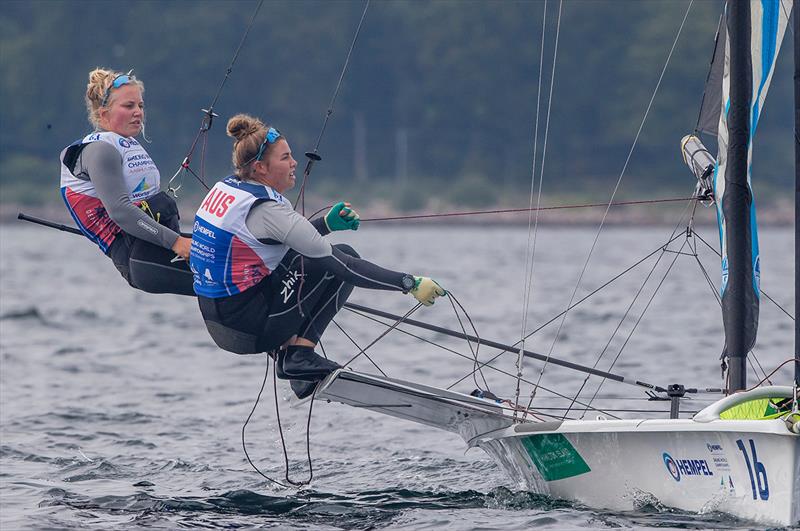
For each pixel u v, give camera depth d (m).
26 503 23.83
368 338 58.81
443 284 98.31
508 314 71.56
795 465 18.16
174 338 59.97
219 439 32.72
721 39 23.38
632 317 69.25
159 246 20.88
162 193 21.62
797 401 19.72
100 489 25.53
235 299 20.09
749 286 20.88
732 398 19.81
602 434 20.77
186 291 21.22
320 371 20.81
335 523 21.39
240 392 41.66
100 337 60.00
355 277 19.81
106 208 20.47
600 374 23.55
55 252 160.12
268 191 19.98
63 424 34.50
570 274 114.81
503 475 26.59
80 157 20.92
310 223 19.94
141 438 32.62
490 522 21.02
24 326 63.94
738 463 18.98
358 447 31.23
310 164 21.58
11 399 39.03
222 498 24.11
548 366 46.91
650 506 20.62
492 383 42.25
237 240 19.83
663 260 140.62
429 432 33.56
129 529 21.00
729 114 20.92
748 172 20.91
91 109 21.23
